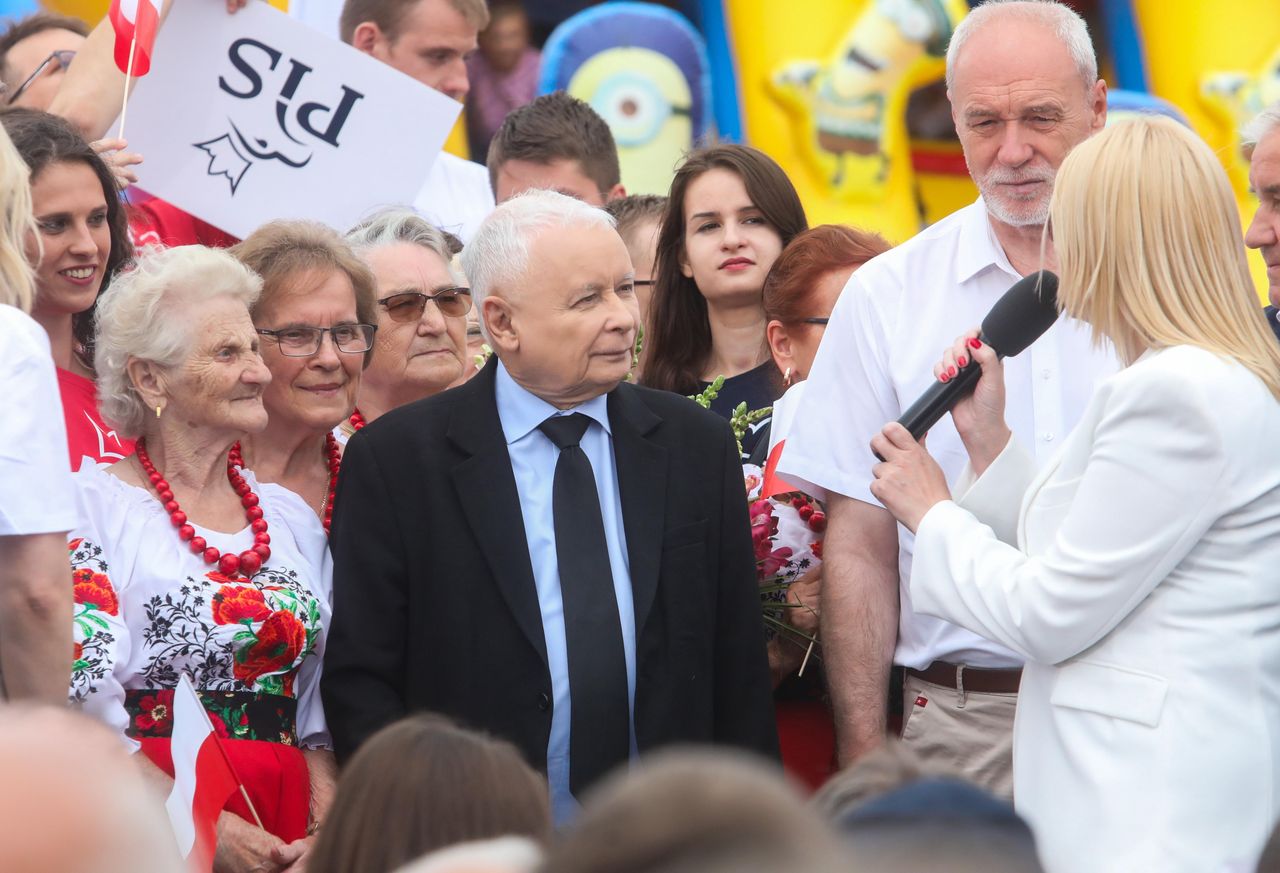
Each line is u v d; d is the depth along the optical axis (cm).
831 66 2789
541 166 2072
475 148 2695
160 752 1168
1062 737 1048
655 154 2755
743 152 1731
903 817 504
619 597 1212
